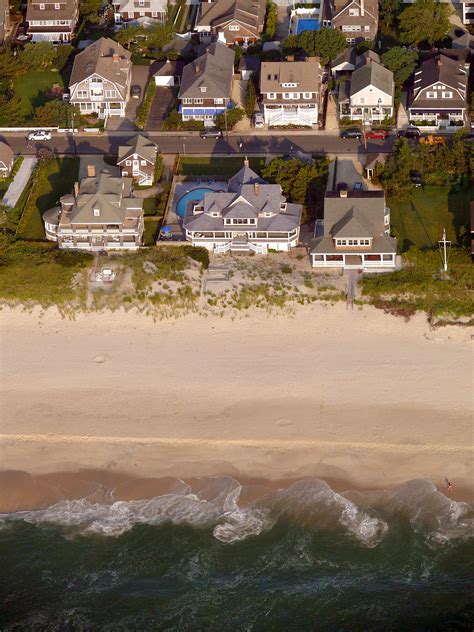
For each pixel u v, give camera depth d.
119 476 139.38
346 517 133.25
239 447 141.62
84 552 131.50
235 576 128.50
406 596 126.06
